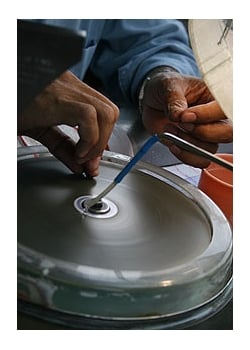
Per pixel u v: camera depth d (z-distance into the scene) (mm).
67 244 531
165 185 707
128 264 516
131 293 468
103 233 567
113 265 509
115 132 867
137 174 723
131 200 654
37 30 372
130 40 1229
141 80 1125
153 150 890
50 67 380
